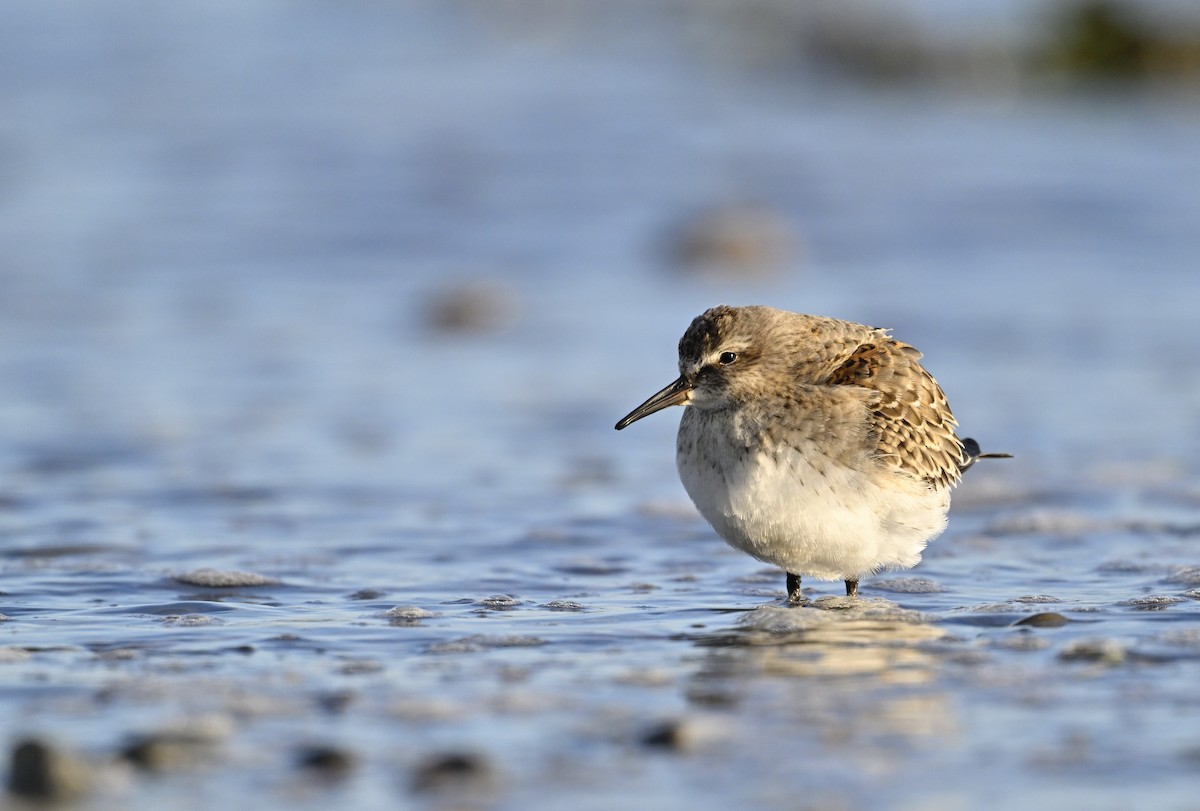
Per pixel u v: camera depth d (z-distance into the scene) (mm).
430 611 9273
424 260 24344
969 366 18000
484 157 31453
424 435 15281
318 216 26875
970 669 7734
